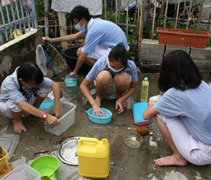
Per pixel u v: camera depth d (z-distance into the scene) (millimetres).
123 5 5773
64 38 3529
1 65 3049
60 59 4297
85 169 1873
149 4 3793
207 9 4875
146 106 2705
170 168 2027
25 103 2213
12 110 2287
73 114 2555
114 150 2232
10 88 2182
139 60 3947
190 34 3406
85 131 2490
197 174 1971
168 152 2211
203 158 1805
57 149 2238
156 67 3812
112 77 2756
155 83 3531
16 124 2506
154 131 2480
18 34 3701
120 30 3186
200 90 1723
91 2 3918
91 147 1786
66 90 3318
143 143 2318
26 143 2318
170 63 1688
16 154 2176
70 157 2131
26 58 3641
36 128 2539
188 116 1785
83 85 2773
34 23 3994
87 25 3033
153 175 1961
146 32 3967
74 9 2967
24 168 1752
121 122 2646
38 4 4336
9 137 2396
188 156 1850
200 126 1775
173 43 3586
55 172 1854
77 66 3244
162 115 1934
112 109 2895
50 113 2600
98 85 2686
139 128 2432
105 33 3039
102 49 3221
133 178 1933
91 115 2586
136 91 3297
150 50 3732
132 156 2162
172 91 1741
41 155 2158
